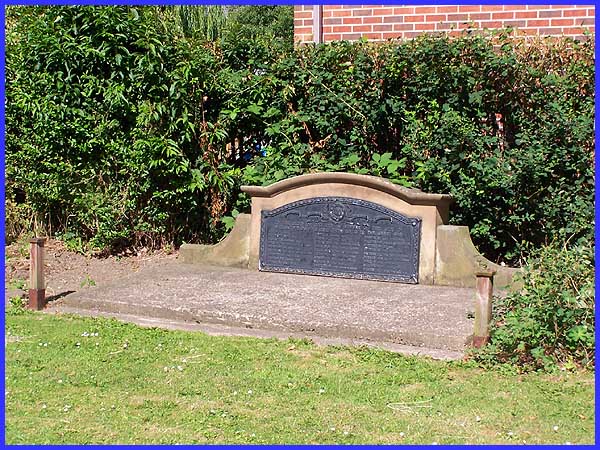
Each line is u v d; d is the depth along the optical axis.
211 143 10.80
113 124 10.62
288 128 10.61
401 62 10.23
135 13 10.70
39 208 11.37
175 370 6.09
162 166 10.67
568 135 9.42
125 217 10.90
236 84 10.79
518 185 9.56
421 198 8.94
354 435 4.88
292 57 10.82
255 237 9.78
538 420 5.13
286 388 5.71
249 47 11.15
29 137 10.93
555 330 6.25
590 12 10.72
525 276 6.72
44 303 8.25
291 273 9.55
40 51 10.62
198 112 10.85
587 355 6.22
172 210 11.08
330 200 9.34
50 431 4.92
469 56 10.06
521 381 5.88
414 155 9.95
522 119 9.91
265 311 7.63
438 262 8.95
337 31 11.82
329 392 5.62
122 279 9.12
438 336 6.79
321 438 4.82
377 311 7.61
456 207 9.85
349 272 9.27
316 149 10.71
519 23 11.00
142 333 7.17
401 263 9.05
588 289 6.48
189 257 10.24
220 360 6.37
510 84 9.95
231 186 10.78
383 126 10.48
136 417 5.16
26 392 5.62
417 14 11.42
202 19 17.70
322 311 7.61
